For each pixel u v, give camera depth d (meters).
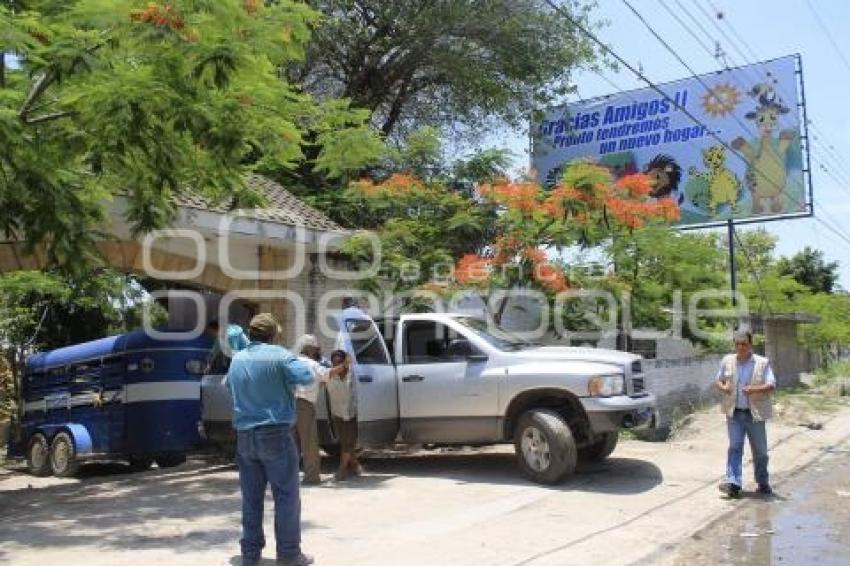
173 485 10.65
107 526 8.18
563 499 9.65
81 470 13.64
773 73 24.61
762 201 24.48
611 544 7.75
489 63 25.05
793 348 35.84
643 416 10.74
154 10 7.85
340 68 25.16
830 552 7.63
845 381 32.16
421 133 17.34
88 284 16.30
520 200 14.46
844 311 43.59
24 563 6.78
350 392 10.66
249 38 8.53
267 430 6.49
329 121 11.86
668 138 25.70
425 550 7.33
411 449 13.61
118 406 12.57
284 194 17.05
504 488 10.22
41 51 7.77
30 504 9.49
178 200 12.62
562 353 10.88
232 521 8.39
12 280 15.12
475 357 11.08
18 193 8.73
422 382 11.29
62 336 19.28
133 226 11.30
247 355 6.64
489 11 23.73
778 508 9.60
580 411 10.39
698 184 25.33
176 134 8.99
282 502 6.58
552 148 27.14
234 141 8.87
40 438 13.66
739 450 10.26
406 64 24.81
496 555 7.22
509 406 10.74
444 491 10.03
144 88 8.09
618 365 10.57
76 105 8.45
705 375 19.30
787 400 23.50
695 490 10.49
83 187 10.11
